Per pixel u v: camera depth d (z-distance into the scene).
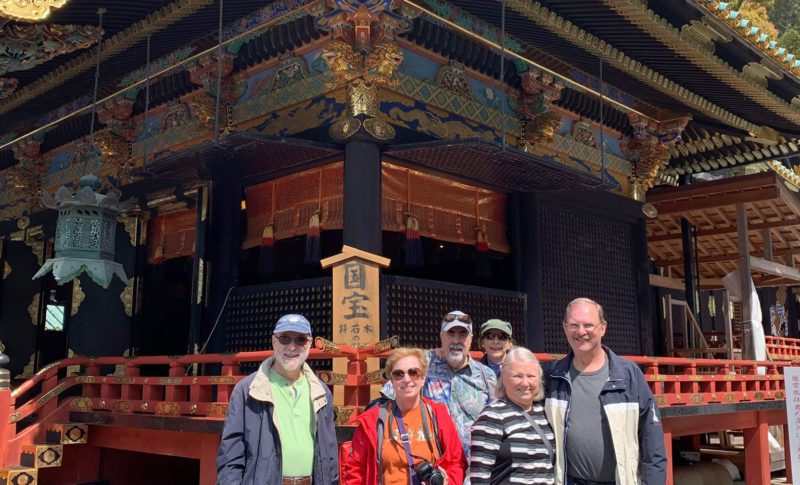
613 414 4.14
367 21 8.14
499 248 10.52
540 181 9.85
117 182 11.94
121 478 9.11
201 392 7.21
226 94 10.06
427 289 9.15
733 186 13.27
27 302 13.33
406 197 9.23
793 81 11.33
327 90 8.86
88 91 11.54
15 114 11.84
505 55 10.17
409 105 9.05
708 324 20.09
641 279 12.79
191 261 11.90
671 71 11.11
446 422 4.23
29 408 8.49
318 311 8.79
